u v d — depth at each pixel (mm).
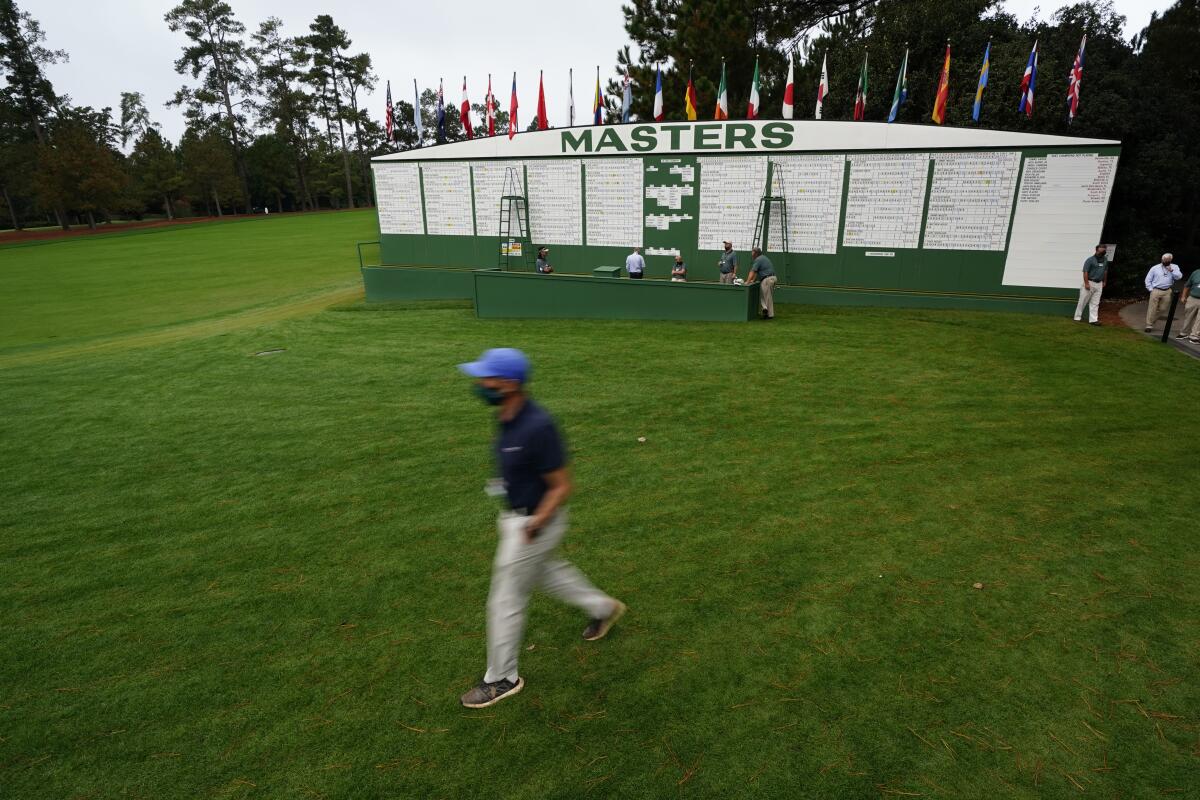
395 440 7777
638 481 6391
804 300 15984
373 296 19203
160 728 3527
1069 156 13625
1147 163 18125
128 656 4121
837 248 15906
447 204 19688
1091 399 8500
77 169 63750
